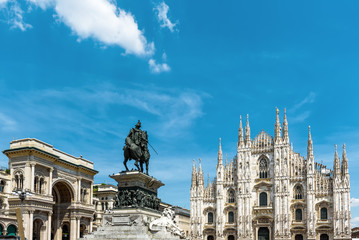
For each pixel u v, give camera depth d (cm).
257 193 12406
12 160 8612
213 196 13025
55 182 9288
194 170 13362
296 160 12200
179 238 3481
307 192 11694
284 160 12188
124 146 3897
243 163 12744
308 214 11544
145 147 3994
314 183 11738
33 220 8325
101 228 3553
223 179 12988
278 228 11806
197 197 13062
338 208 11250
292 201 11944
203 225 12912
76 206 9862
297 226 11662
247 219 12250
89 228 10462
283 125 12444
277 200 11994
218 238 12475
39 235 8594
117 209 3619
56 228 9844
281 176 12112
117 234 3375
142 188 3784
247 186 12488
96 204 12575
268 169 12450
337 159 11556
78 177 10100
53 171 9250
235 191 12788
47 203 8719
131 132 3947
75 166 10025
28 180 8362
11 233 7938
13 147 8706
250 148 12744
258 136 12800
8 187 8431
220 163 13038
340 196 11281
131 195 3691
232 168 13025
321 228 11369
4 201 8194
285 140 12300
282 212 11881
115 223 3569
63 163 9588
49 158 8969
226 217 12700
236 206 12594
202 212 12988
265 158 12600
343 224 11088
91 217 10488
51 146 9250
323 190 11638
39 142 8819
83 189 10400
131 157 3872
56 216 9925
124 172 3772
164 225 3541
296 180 12038
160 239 3319
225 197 12888
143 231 3419
